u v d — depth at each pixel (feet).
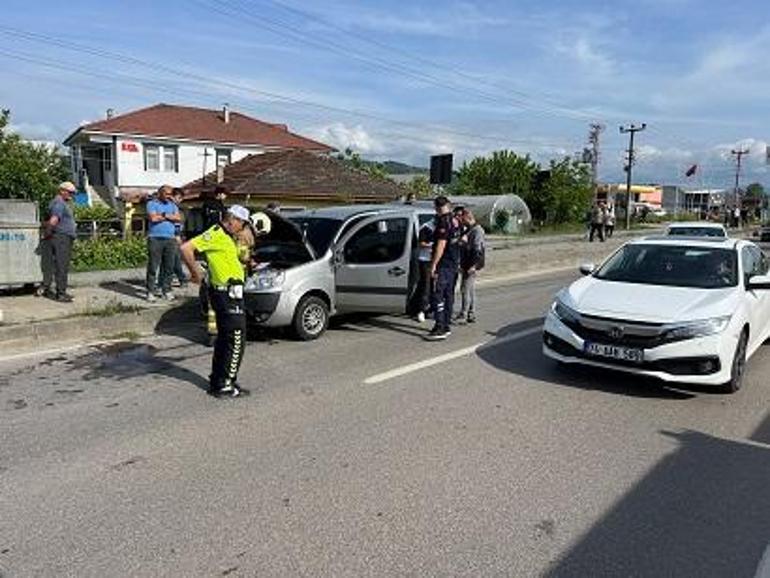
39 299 34.73
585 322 22.20
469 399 21.01
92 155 134.10
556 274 64.69
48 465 15.66
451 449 16.87
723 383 21.35
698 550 12.42
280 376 23.52
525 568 11.67
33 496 14.07
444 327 29.81
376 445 17.03
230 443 17.07
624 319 21.49
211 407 19.97
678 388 22.65
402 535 12.64
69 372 23.88
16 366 24.64
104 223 83.97
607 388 22.45
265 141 137.59
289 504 13.79
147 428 18.13
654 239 27.73
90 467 15.55
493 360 26.13
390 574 11.38
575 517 13.52
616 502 14.21
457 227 29.76
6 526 12.82
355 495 14.23
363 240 31.42
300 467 15.61
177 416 19.13
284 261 29.91
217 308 20.83
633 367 21.31
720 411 20.42
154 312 32.17
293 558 11.80
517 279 59.47
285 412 19.54
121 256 55.52
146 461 15.92
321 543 12.30
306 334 29.40
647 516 13.65
